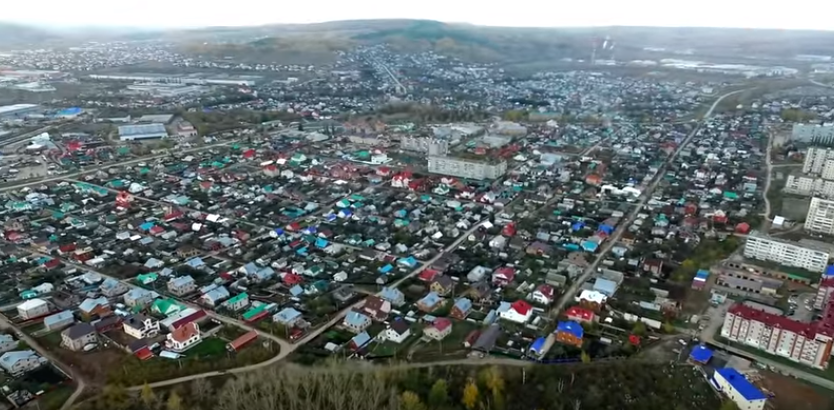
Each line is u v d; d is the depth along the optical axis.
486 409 169.88
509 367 185.25
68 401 170.62
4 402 169.25
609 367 181.75
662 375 178.50
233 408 162.50
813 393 168.62
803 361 182.75
